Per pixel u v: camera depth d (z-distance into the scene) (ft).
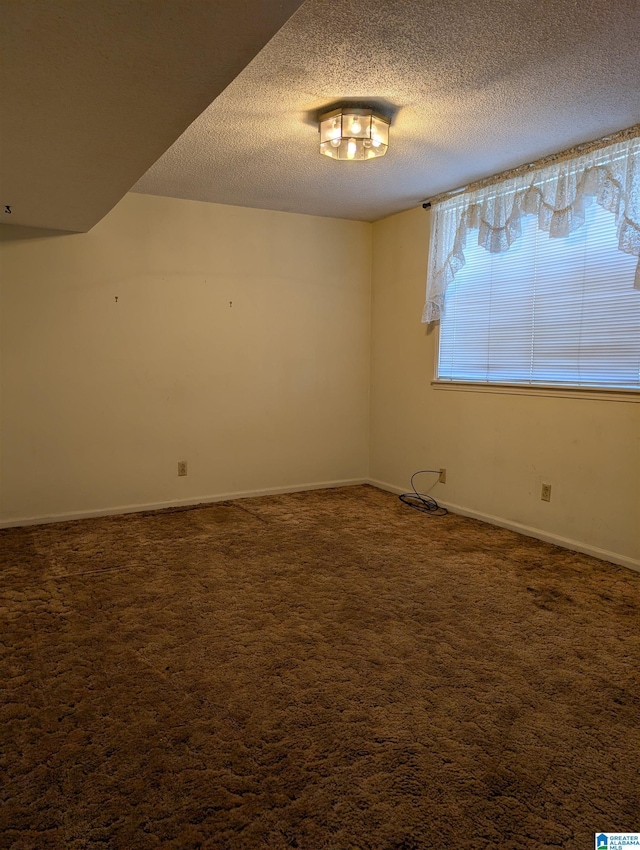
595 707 6.12
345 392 16.46
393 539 11.80
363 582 9.50
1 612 8.23
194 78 5.43
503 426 12.57
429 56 7.08
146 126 6.58
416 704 6.15
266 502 14.76
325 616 8.23
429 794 4.86
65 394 12.78
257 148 10.22
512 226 11.59
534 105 8.49
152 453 13.88
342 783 4.98
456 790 4.91
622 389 10.14
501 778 5.06
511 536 12.05
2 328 12.05
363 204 14.29
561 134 9.62
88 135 6.82
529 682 6.59
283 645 7.38
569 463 11.18
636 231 9.40
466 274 13.34
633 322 10.00
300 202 14.07
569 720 5.89
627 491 10.18
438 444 14.37
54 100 5.89
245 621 8.04
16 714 5.89
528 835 4.45
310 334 15.74
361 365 16.65
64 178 8.52
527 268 11.84
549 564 10.39
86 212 10.71
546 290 11.48
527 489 12.08
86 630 7.72
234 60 5.10
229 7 4.27
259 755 5.32
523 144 10.09
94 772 5.08
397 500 15.10
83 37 4.67
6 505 12.38
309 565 10.26
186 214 13.76
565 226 10.53
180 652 7.17
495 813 4.66
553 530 11.58
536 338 11.75
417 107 8.56
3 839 4.36
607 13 6.16
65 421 12.83
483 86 7.88
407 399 15.34
